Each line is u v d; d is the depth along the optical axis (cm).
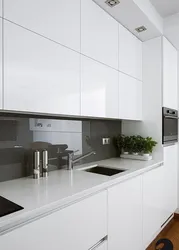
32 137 154
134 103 225
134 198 169
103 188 135
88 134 210
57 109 134
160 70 230
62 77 138
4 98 105
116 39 195
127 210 159
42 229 93
